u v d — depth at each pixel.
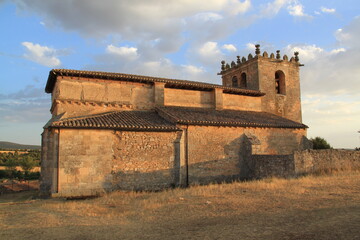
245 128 22.34
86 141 16.12
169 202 11.88
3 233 7.76
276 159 18.98
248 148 21.55
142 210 10.68
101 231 7.83
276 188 13.34
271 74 29.83
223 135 21.14
